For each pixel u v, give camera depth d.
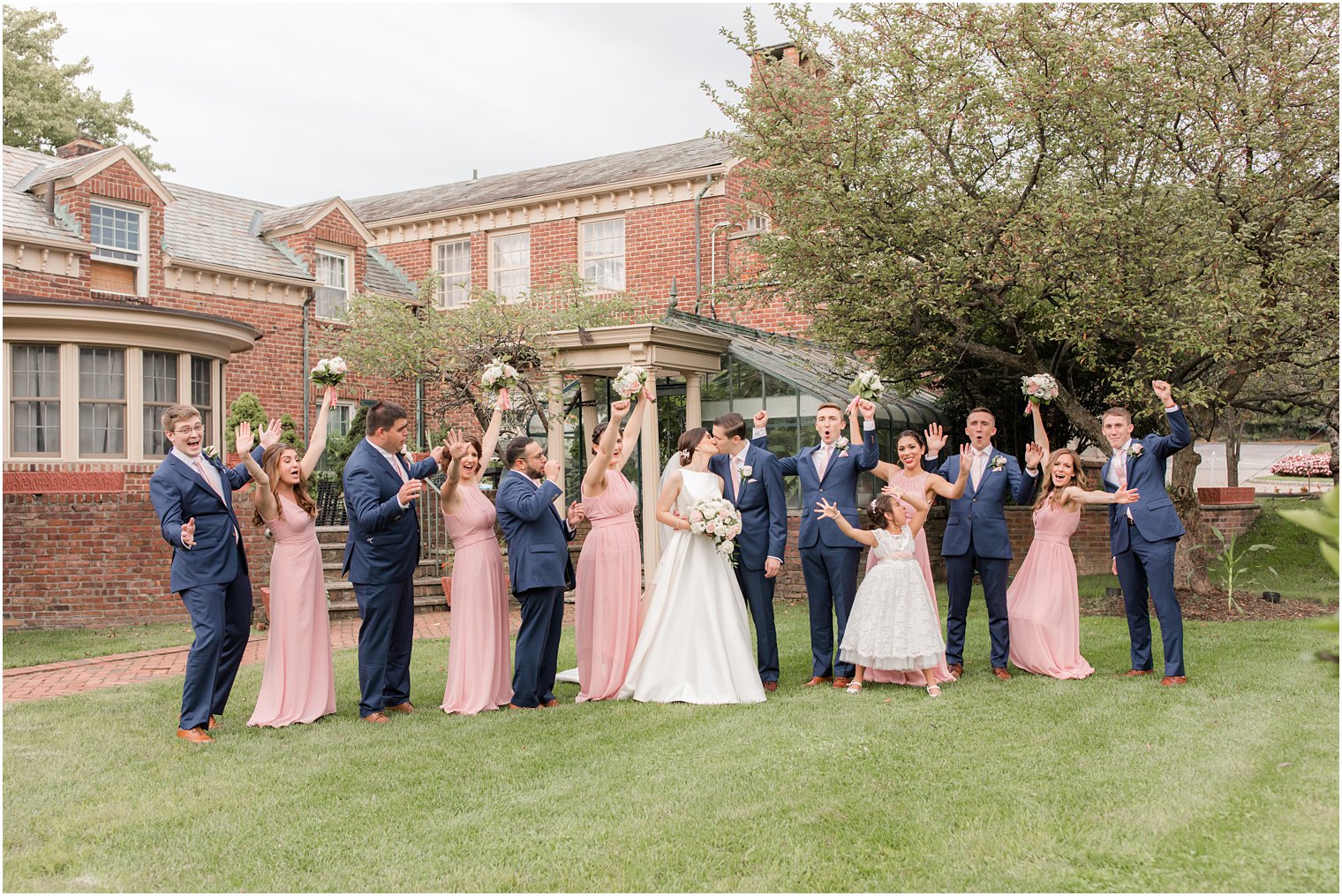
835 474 7.08
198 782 4.89
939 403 15.58
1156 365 9.93
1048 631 7.02
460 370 16.27
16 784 4.89
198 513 5.86
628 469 15.15
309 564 6.34
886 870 3.72
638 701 6.63
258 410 16.27
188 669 5.82
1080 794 4.41
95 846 4.09
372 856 3.97
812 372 13.18
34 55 28.58
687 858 3.88
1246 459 33.78
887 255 10.11
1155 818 4.09
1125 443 6.95
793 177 10.66
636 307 17.30
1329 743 4.97
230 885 3.72
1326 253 9.13
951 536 7.30
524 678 6.52
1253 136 9.23
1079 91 9.46
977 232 9.99
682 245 18.30
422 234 21.91
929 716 5.83
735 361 13.97
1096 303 9.46
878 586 6.58
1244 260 9.50
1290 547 14.44
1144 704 5.98
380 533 6.21
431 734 5.79
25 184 15.96
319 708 6.30
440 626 11.00
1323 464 20.19
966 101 10.49
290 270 18.81
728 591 6.71
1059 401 11.52
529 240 20.64
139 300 16.41
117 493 11.84
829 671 7.15
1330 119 9.20
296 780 4.91
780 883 3.64
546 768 5.05
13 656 9.33
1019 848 3.86
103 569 11.73
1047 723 5.59
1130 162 10.64
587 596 6.99
